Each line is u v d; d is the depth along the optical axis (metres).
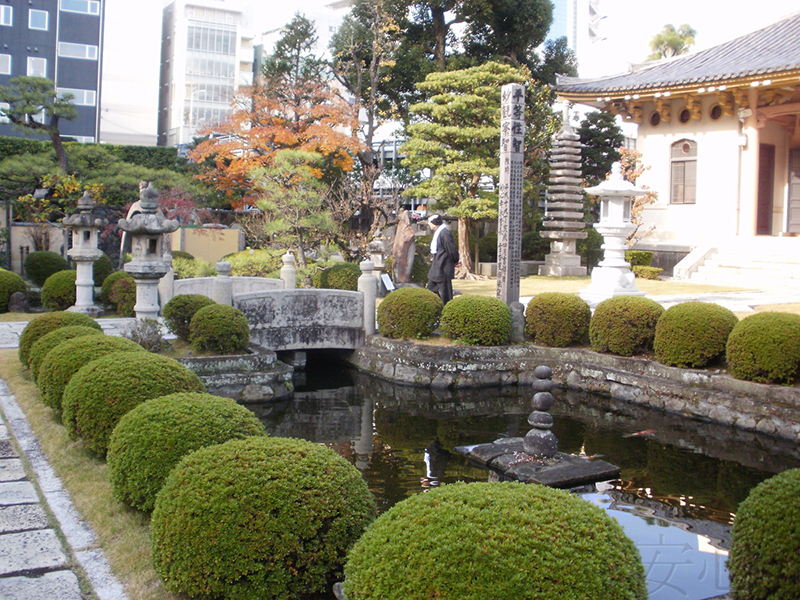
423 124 21.14
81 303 13.55
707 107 21.41
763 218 22.53
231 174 23.12
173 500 3.19
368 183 19.30
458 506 2.64
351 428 7.90
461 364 10.20
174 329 10.02
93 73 39.66
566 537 2.45
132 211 13.80
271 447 3.44
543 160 24.25
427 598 2.33
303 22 26.30
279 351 11.38
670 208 22.41
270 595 3.04
